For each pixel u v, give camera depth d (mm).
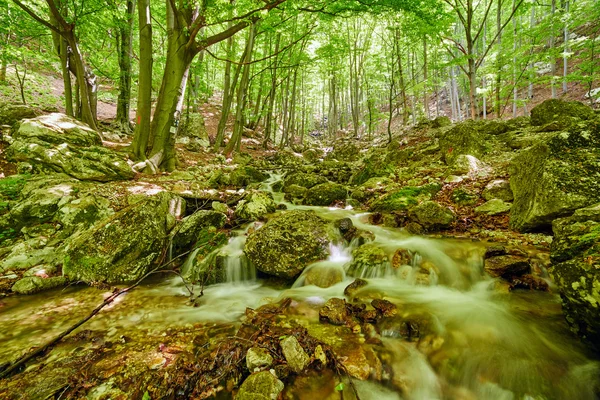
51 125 7359
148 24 8242
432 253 4285
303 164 14477
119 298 4055
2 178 6164
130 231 4801
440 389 2412
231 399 2242
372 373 2473
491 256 3939
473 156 8242
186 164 11078
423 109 28766
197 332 3139
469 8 13078
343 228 5289
